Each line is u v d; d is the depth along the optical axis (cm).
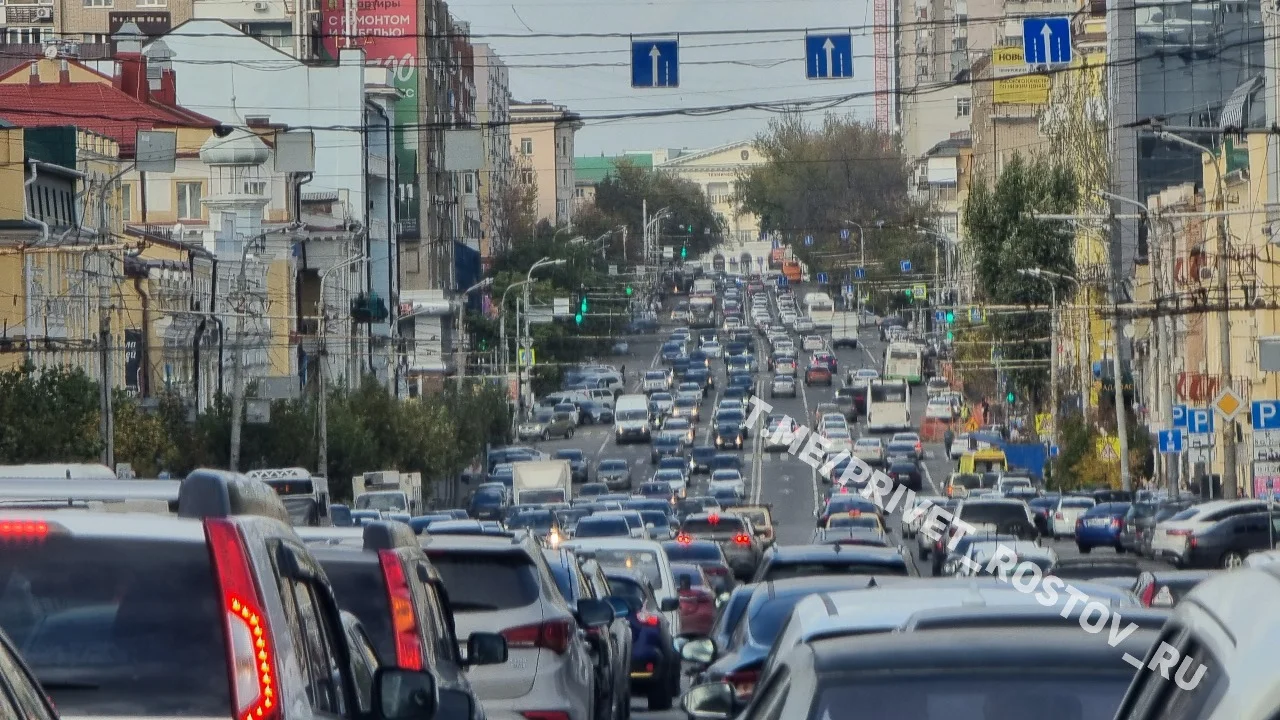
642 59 9556
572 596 5459
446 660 3228
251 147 19825
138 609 1631
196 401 17838
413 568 3062
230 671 1598
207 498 1692
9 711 1231
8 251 11169
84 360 17225
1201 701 1113
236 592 1623
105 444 13738
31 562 1636
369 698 2334
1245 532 13300
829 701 1773
